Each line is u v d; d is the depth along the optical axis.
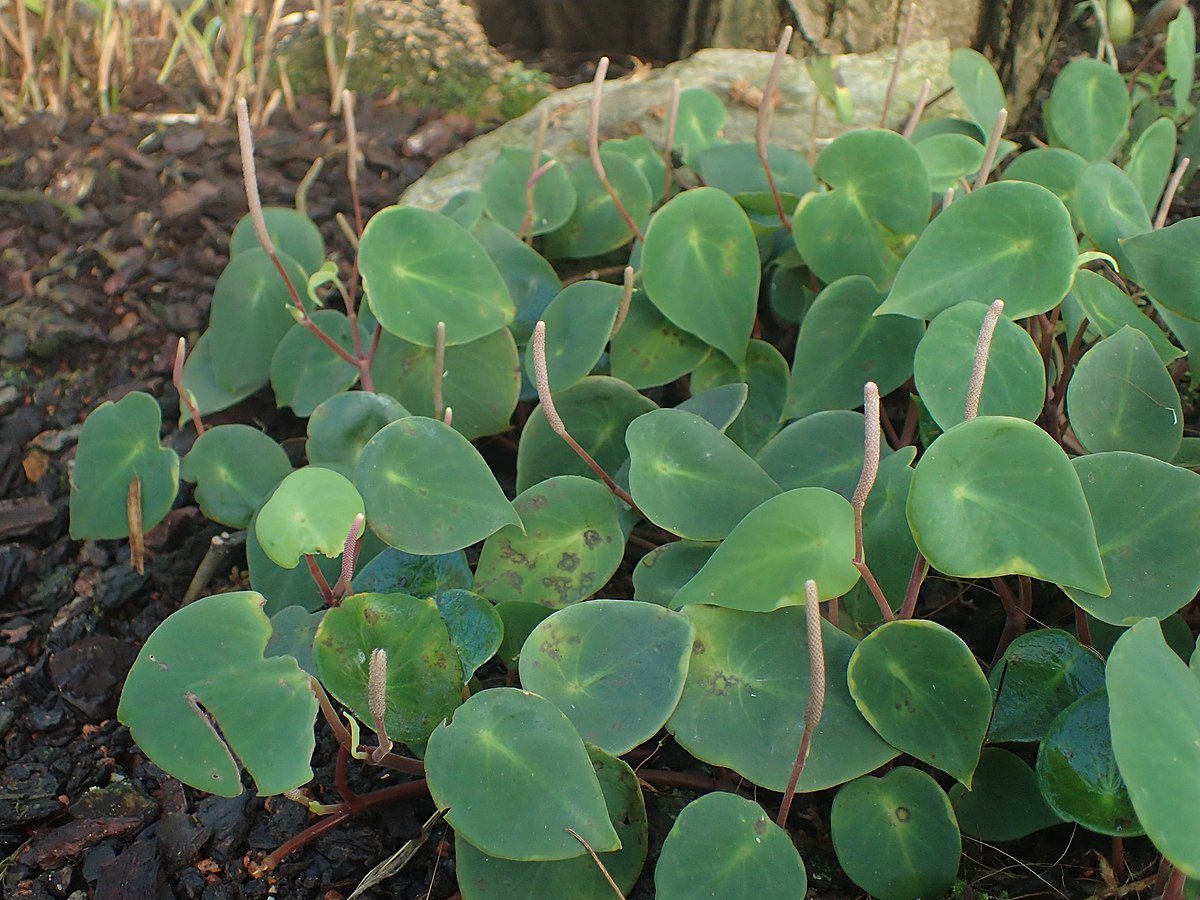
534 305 0.76
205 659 0.52
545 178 0.80
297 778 0.49
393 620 0.55
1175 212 0.89
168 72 1.07
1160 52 1.07
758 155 0.76
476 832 0.49
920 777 0.53
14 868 0.59
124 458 0.69
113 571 0.73
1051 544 0.51
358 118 1.00
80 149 0.96
